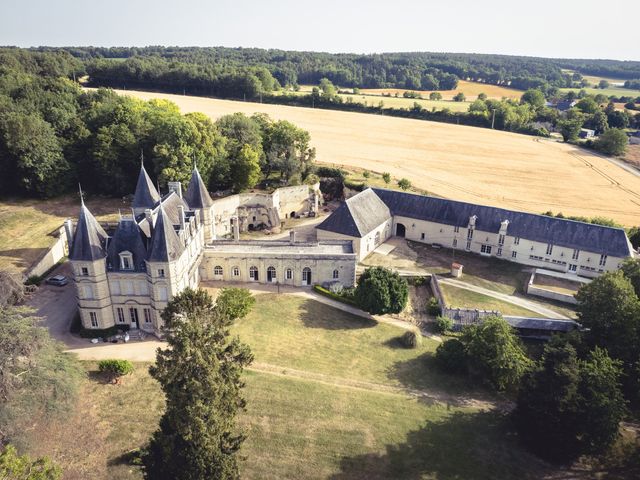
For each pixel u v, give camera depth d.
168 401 39.72
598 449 50.28
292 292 81.94
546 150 186.00
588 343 61.28
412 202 107.06
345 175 135.50
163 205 73.56
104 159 110.94
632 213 127.94
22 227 96.56
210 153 109.75
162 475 39.31
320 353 66.88
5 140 104.25
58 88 141.25
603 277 63.44
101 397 55.53
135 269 65.94
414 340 69.75
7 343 45.84
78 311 72.69
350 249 87.31
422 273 91.56
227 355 45.09
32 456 46.91
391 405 57.50
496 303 81.88
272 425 52.72
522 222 97.19
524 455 51.75
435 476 48.16
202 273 83.62
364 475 47.72
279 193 113.75
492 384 61.88
